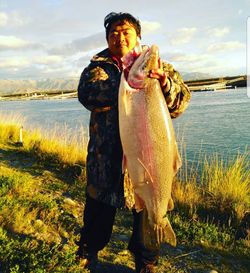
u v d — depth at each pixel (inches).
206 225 223.3
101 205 145.6
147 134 110.3
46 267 150.7
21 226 197.0
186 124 907.4
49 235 196.1
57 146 395.5
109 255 185.8
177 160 116.1
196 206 254.1
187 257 191.3
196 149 574.2
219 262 189.0
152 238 131.0
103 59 129.1
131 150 112.0
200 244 205.3
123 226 223.9
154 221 116.1
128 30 130.6
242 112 1155.9
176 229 218.7
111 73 128.8
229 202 253.9
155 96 110.0
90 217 148.6
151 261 149.5
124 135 111.6
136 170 113.3
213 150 562.3
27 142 444.8
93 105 127.6
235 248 204.7
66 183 301.0
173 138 113.6
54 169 338.6
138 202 118.8
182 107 124.3
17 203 219.9
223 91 3698.3
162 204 114.7
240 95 2449.6
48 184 290.8
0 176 268.2
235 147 576.7
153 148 110.8
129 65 109.9
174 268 180.2
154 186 113.2
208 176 312.3
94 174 139.2
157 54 106.7
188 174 358.3
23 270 145.3
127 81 108.4
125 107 109.3
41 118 1396.4
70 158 354.0
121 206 134.7
